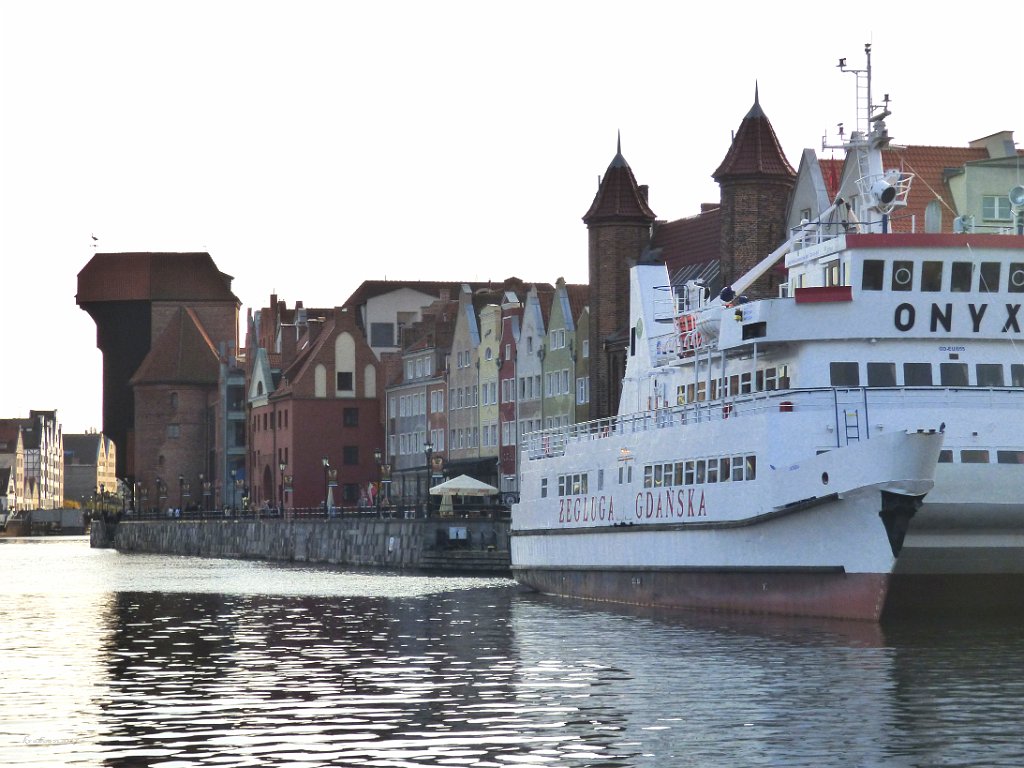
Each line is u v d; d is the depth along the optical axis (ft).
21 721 108.68
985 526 156.35
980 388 163.84
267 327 646.74
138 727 105.81
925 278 167.02
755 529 169.48
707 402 180.55
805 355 168.45
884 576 153.79
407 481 505.25
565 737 99.81
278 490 574.15
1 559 504.02
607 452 208.23
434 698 117.50
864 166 182.29
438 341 485.97
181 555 564.71
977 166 276.82
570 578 222.69
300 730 103.65
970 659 133.49
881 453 150.00
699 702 113.09
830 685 120.06
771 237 319.27
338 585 286.46
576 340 379.35
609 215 362.74
